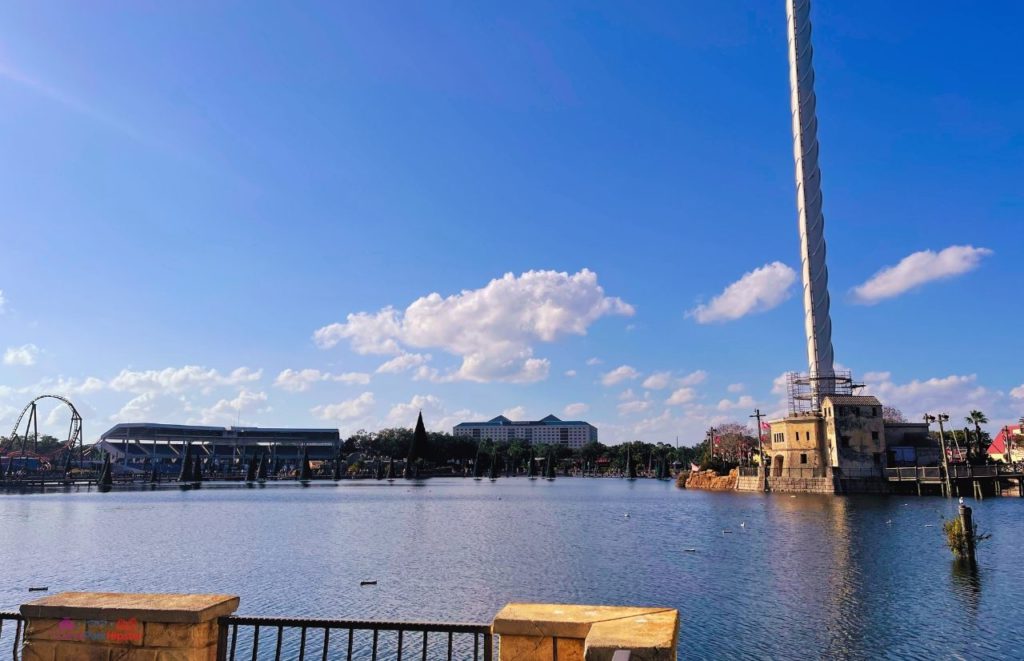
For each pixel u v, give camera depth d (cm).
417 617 3947
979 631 3466
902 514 9288
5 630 3600
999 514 8962
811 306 16675
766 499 13112
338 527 9019
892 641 3338
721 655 3175
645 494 17200
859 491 13500
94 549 6844
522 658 825
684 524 8881
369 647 3394
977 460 14638
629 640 704
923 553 5812
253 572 5447
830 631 3512
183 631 942
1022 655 3119
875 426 13862
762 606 4053
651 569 5378
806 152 17300
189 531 8519
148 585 4941
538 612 862
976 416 15212
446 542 7306
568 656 813
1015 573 4884
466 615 3991
